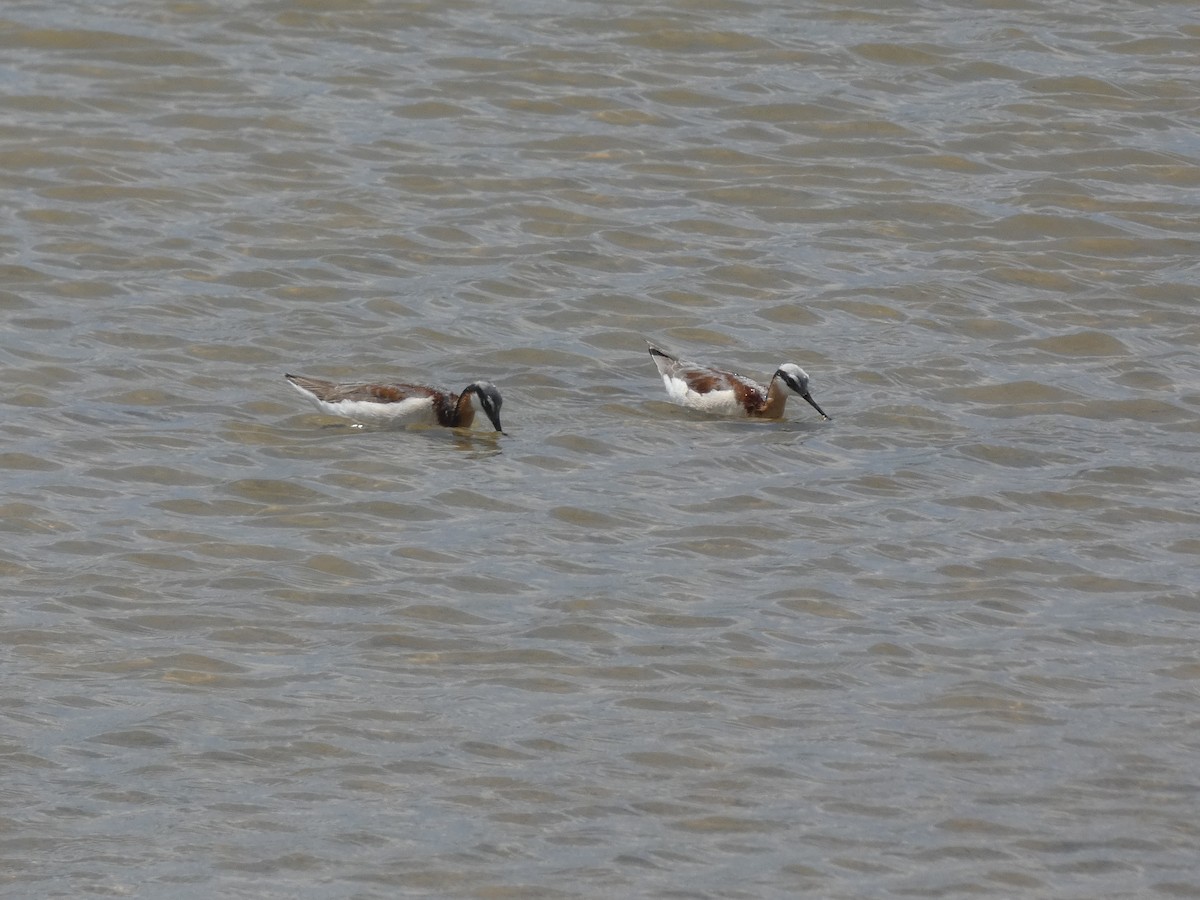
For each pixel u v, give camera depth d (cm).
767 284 2425
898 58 3092
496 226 2567
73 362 2138
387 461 1919
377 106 2919
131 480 1856
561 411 2075
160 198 2611
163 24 3155
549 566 1694
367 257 2461
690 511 1819
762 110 2927
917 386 2145
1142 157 2788
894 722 1416
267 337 2230
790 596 1636
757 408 2064
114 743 1364
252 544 1719
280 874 1202
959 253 2512
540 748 1368
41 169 2678
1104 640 1559
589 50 3102
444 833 1253
